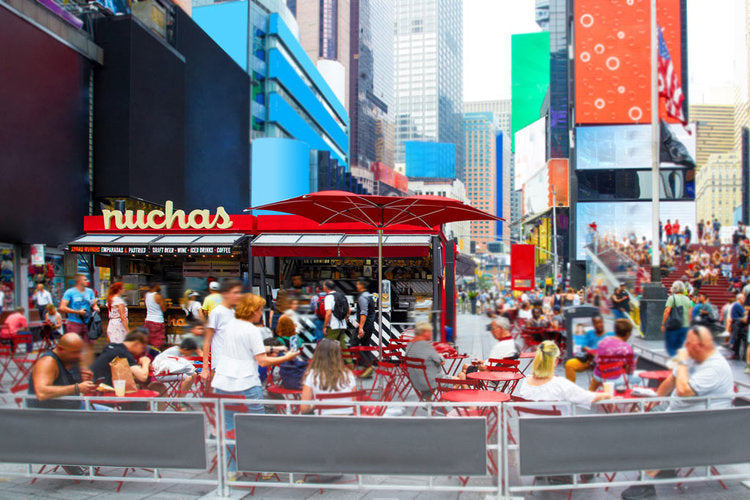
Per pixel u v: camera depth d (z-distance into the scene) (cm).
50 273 2058
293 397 663
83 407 530
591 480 519
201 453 484
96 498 496
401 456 466
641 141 5922
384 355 1145
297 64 7581
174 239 1398
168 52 2823
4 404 526
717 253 3109
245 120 4784
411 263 1594
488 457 502
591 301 1223
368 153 17725
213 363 650
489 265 14112
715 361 507
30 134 1966
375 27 19638
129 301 1437
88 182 2348
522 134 8938
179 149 2931
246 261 1523
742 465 535
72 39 2222
